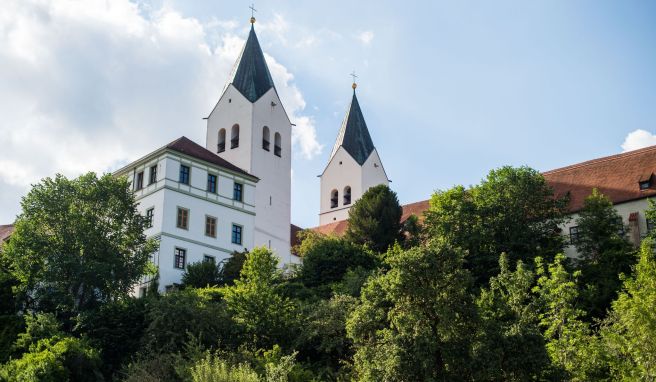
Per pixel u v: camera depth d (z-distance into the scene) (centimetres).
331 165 11238
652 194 7281
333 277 6638
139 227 6456
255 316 5159
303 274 6819
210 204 7800
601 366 3822
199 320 5050
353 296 5850
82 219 6175
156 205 7450
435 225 6644
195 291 6056
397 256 3672
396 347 3431
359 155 11050
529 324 3606
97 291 6144
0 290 6047
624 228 6725
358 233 7575
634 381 3631
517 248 6234
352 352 4894
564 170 8394
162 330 4972
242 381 3872
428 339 3422
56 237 6116
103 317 5506
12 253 6038
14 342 5450
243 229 8050
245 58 9600
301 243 9175
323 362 4922
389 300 3697
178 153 7638
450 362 3453
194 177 7738
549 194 6656
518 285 3797
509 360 3462
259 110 9219
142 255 6328
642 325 3738
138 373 4394
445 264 3647
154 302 5266
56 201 6228
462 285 3603
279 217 9081
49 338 5275
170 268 7256
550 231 6556
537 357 3462
